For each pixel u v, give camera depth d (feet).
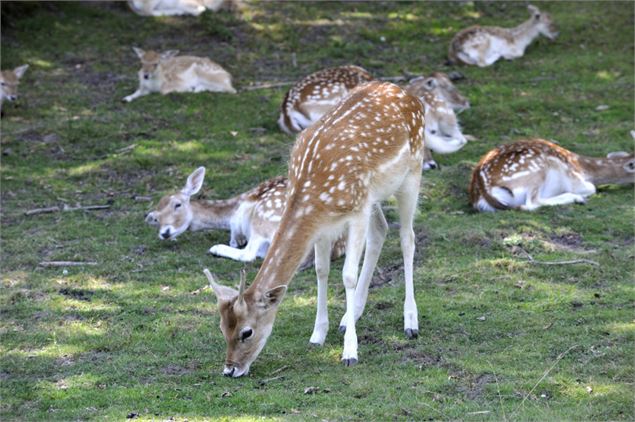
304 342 32.63
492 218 43.60
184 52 69.51
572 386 28.63
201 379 29.99
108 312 35.78
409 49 71.26
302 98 55.11
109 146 54.19
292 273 29.53
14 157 52.54
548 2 80.07
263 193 41.91
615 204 45.78
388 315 34.60
